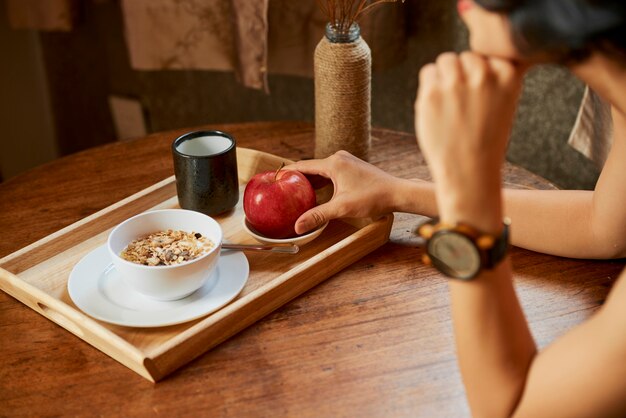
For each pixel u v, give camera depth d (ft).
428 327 3.29
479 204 2.31
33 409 2.93
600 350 2.27
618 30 2.08
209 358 3.16
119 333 3.24
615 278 3.58
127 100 8.57
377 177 3.86
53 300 3.30
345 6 4.21
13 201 4.41
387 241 3.93
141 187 4.52
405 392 2.96
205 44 6.55
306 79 7.43
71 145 8.93
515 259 3.76
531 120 6.53
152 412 2.90
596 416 2.32
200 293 3.45
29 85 8.25
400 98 7.04
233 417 2.87
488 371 2.45
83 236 3.93
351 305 3.45
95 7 8.00
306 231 3.79
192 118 8.38
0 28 7.80
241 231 4.01
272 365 3.11
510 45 2.19
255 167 4.56
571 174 6.50
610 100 2.52
